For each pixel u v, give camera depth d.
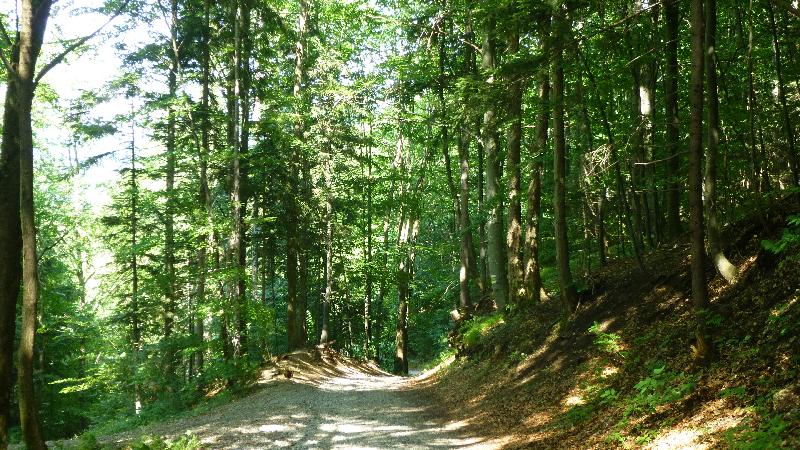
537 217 16.16
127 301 22.69
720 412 6.06
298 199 23.05
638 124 12.30
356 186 28.08
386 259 34.50
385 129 24.84
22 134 8.20
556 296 15.63
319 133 23.94
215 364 18.12
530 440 8.77
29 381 8.11
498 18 9.72
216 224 18.08
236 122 18.92
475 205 31.47
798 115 11.18
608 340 9.52
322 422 11.62
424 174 31.95
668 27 12.07
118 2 16.58
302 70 25.05
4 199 8.38
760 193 9.66
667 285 10.81
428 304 33.19
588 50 13.20
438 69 21.69
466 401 13.68
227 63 22.28
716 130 8.90
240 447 9.23
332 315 32.94
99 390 24.12
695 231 7.41
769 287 7.67
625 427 7.17
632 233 12.12
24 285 8.10
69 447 11.10
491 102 10.11
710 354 7.32
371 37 28.00
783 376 5.75
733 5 11.80
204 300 18.59
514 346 14.80
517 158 16.97
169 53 20.09
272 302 32.84
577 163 14.13
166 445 9.26
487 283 26.53
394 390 18.41
